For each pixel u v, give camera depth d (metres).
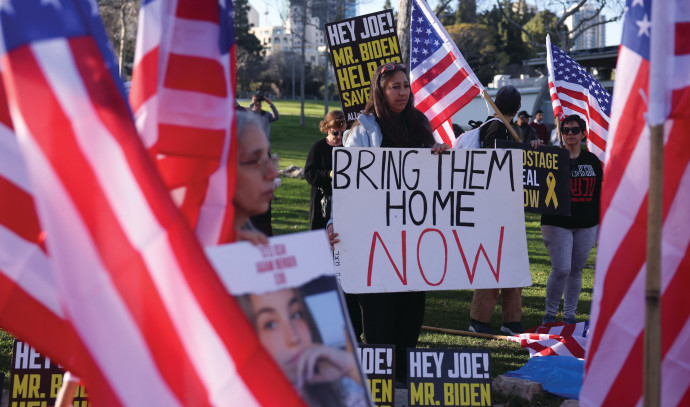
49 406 4.17
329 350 2.18
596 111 8.83
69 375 3.49
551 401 4.95
